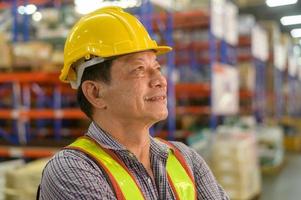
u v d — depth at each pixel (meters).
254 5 13.34
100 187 1.01
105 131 1.15
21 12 6.60
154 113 1.11
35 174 3.03
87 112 1.20
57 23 5.88
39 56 5.15
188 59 7.29
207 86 5.54
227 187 4.61
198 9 5.34
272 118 9.99
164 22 5.70
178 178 1.19
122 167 1.08
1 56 5.02
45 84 5.85
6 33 5.91
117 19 1.13
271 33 9.51
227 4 5.63
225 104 5.29
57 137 6.36
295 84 14.55
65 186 1.01
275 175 7.14
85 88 1.16
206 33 6.75
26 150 4.95
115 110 1.12
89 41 1.12
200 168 1.30
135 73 1.10
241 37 7.62
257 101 8.66
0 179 3.10
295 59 14.09
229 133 5.11
